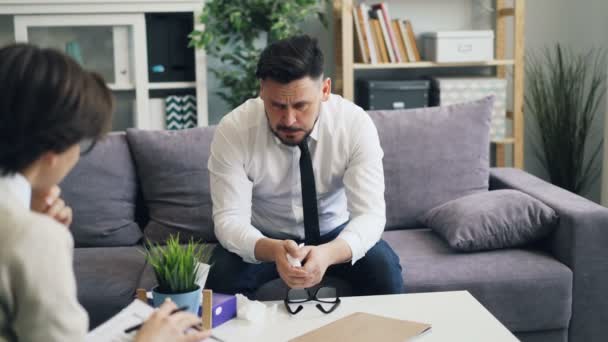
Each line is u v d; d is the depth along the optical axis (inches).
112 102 44.1
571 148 142.8
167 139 101.7
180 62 131.8
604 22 144.1
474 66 150.2
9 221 38.7
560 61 143.3
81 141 42.7
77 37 127.0
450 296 70.3
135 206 103.3
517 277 87.4
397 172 103.8
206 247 97.3
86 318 41.1
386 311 66.7
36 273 38.2
